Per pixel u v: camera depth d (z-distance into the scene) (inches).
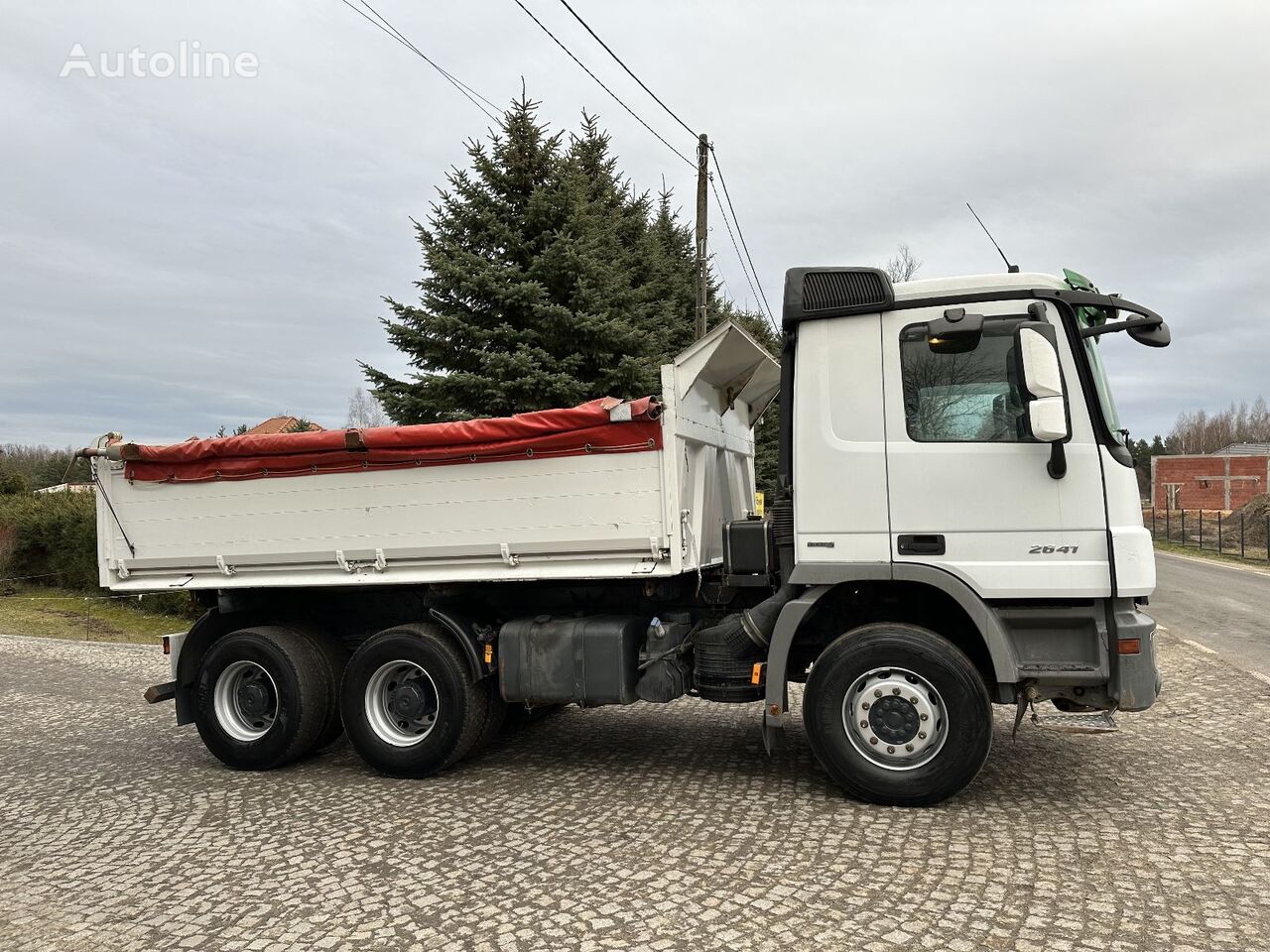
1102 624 194.1
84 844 196.4
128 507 269.1
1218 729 271.1
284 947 142.2
